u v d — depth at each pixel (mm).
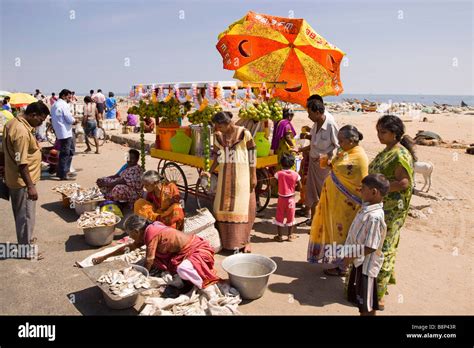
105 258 4871
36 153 5141
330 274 4961
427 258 5488
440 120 30375
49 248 5578
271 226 6723
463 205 8367
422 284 4738
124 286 3820
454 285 4719
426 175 9266
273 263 4426
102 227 5508
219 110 5852
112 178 7262
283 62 8047
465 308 4203
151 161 12320
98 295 4363
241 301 4266
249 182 5512
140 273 4094
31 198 4969
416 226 7012
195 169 11156
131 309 4078
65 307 4113
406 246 5926
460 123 27625
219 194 5492
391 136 4055
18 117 4957
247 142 5410
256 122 6824
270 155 7035
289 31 7449
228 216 5434
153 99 7062
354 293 4094
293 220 5957
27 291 4430
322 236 4891
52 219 6758
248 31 7574
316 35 7543
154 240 4340
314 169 6262
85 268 4160
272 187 8336
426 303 4301
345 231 4672
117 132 17219
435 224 7137
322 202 4848
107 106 19672
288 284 4715
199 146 6812
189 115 6207
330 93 8234
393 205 4012
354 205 4566
